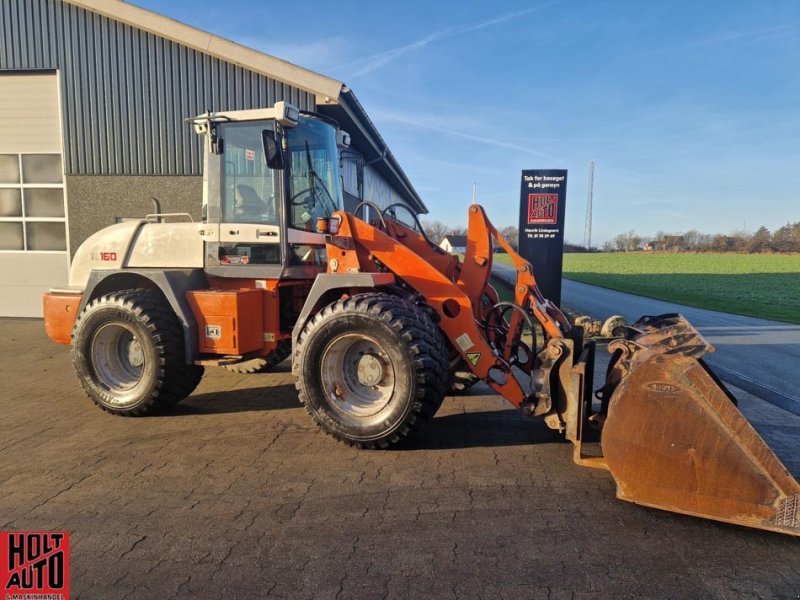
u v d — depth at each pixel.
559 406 3.80
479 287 4.53
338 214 4.46
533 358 4.21
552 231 9.95
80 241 10.47
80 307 5.21
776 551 2.70
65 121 10.25
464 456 3.90
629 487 3.08
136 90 10.12
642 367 2.99
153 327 4.64
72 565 2.59
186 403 5.24
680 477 2.93
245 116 4.71
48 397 5.46
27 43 10.17
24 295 10.77
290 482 3.47
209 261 5.03
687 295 18.52
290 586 2.41
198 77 10.04
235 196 4.93
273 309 4.99
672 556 2.65
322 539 2.80
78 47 10.11
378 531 2.87
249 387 5.83
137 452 3.99
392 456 3.90
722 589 2.40
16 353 7.62
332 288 4.23
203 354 4.89
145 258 5.27
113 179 10.33
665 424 2.94
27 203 10.64
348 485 3.43
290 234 4.87
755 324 11.33
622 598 2.33
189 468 3.70
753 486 2.78
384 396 4.00
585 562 2.59
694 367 2.88
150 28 9.84
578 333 4.36
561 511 3.09
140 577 2.49
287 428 4.51
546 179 9.86
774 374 6.61
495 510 3.10
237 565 2.58
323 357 4.04
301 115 5.11
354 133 11.73
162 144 10.22
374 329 3.86
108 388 4.86
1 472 3.65
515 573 2.51
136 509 3.13
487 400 5.34
